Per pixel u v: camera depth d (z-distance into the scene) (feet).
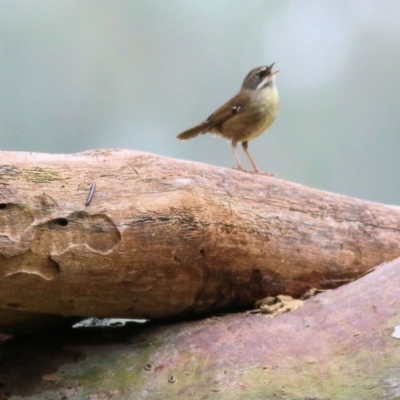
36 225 21.22
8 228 20.81
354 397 20.34
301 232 27.40
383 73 56.34
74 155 23.70
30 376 23.80
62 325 26.09
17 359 24.84
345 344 22.61
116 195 23.02
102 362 24.08
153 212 23.34
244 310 27.25
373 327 22.97
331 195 28.94
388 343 21.97
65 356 24.59
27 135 51.88
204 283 25.50
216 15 55.88
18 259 21.03
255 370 22.20
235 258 25.80
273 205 27.02
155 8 54.29
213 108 55.57
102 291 23.06
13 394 23.09
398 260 26.99
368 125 56.75
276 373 21.89
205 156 57.93
